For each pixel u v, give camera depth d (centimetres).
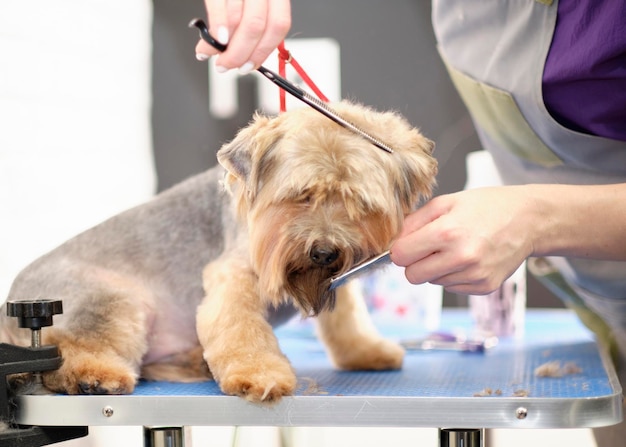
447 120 481
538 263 337
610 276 280
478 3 283
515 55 266
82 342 237
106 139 464
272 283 227
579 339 324
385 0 482
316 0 483
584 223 212
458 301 499
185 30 494
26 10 397
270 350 223
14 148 382
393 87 484
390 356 262
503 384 221
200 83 496
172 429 193
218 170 278
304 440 422
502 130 286
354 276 221
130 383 218
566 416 181
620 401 194
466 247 196
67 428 202
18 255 380
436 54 481
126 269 263
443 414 184
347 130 224
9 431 194
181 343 267
